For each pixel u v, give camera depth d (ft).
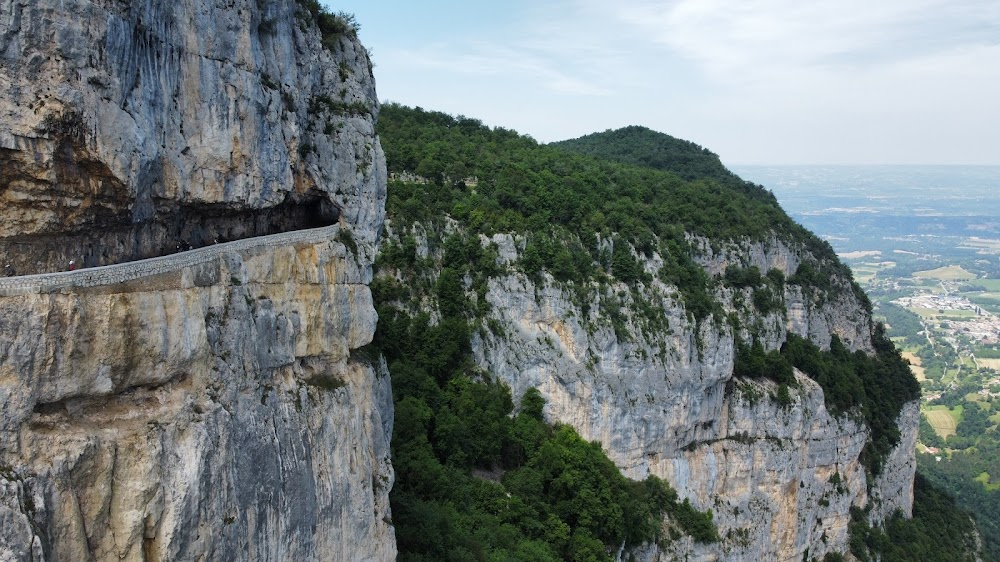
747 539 345.51
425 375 289.53
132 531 92.12
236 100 125.59
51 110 89.76
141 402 98.73
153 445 95.76
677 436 336.90
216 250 116.88
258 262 126.82
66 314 88.33
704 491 342.03
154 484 94.89
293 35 149.89
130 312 95.76
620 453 322.96
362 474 142.10
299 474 123.95
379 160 170.30
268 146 134.82
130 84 101.35
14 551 78.95
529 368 320.91
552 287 323.37
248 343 117.19
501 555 228.02
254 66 130.41
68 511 85.71
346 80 166.50
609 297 333.62
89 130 93.56
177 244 121.60
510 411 313.53
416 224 328.90
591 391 318.86
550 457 287.07
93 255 103.45
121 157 97.66
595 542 266.98
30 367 84.94
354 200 161.89
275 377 127.24
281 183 139.23
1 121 86.84
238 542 106.83
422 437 254.27
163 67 110.22
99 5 94.63
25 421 84.38
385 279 312.91
